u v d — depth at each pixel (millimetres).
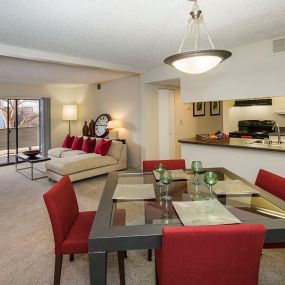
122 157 5398
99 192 4133
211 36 3020
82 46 3318
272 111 5578
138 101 5512
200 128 6672
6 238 2623
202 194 1817
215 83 3881
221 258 1115
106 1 2062
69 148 6227
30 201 3764
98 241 1229
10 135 6621
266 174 2037
